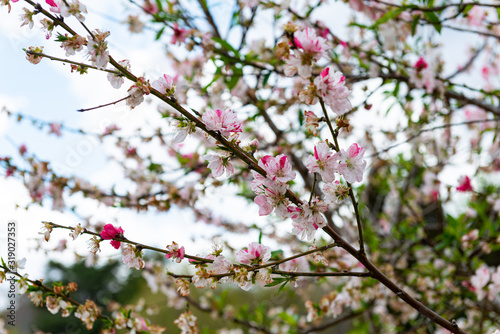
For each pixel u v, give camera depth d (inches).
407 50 59.2
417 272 63.6
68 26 27.5
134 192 60.9
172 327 113.3
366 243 69.2
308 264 49.0
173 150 67.6
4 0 27.5
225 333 89.7
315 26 53.2
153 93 27.5
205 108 59.2
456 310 66.6
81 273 176.7
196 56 59.9
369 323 80.9
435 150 73.5
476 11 56.8
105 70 27.5
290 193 29.0
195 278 29.0
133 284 171.5
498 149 70.7
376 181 91.0
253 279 29.4
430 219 96.3
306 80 27.7
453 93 58.2
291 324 72.1
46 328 147.2
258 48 53.9
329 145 28.6
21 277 35.2
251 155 29.5
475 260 64.5
